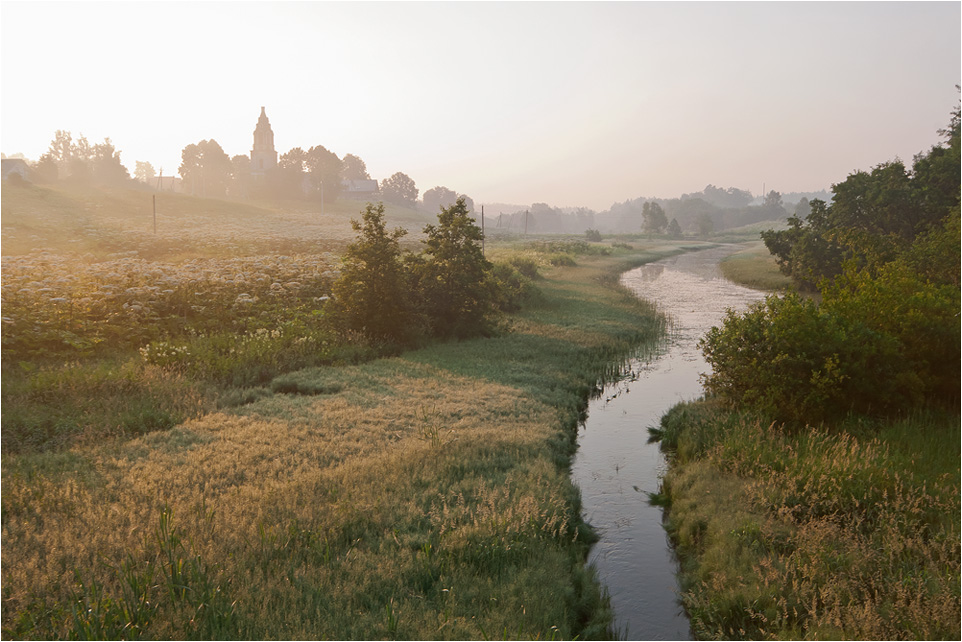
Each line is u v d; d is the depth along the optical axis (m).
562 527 8.22
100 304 17.66
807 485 8.77
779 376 12.29
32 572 6.28
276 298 21.89
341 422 11.81
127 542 6.94
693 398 15.81
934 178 31.11
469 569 7.12
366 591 6.54
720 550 7.75
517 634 5.91
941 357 13.71
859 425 11.65
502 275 31.19
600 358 19.91
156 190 146.75
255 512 7.93
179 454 9.91
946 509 8.09
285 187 141.25
